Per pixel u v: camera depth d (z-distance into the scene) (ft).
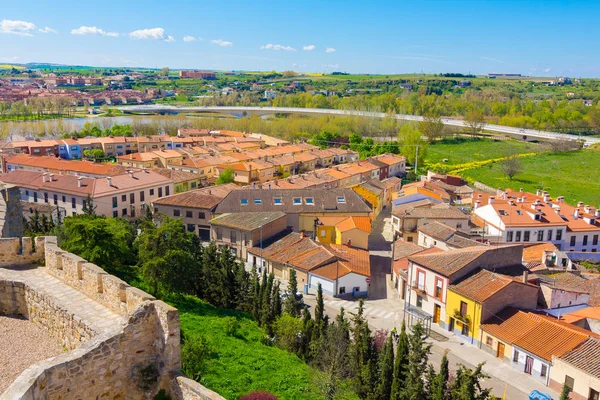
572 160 532.32
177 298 149.48
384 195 380.99
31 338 67.41
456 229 265.54
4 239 81.10
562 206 302.66
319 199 293.84
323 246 236.22
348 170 415.85
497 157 566.77
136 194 326.44
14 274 77.71
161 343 59.98
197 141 594.65
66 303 67.97
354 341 134.10
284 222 269.64
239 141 589.73
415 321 190.19
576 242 280.10
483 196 334.65
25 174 335.67
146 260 146.30
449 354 165.68
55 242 81.51
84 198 300.20
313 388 106.22
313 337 136.98
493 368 156.76
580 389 134.41
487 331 165.37
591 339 145.07
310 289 219.82
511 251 195.72
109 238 145.28
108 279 67.10
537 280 186.91
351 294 216.54
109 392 57.31
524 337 155.84
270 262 239.50
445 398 107.24
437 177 417.28
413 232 275.59
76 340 63.46
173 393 59.26
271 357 119.24
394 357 125.59
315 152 522.88
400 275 215.31
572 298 182.50
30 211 279.08
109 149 552.00
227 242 260.01
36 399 49.08
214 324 134.31
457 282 182.70
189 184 380.78
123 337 58.03
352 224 265.13
